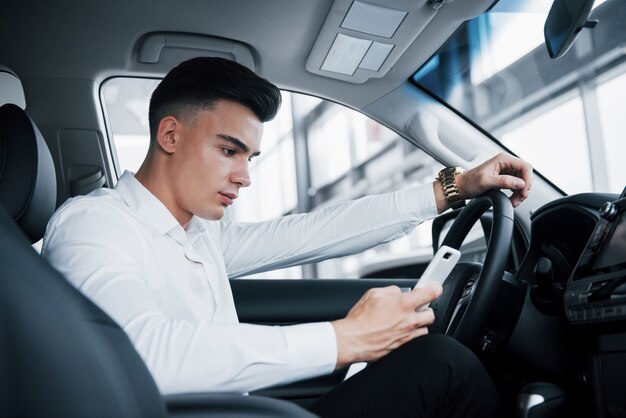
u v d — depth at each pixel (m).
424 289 0.83
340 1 1.43
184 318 1.00
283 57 1.66
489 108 1.80
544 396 1.17
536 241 1.36
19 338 0.37
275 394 1.47
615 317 0.98
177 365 0.67
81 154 1.66
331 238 1.34
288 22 1.54
